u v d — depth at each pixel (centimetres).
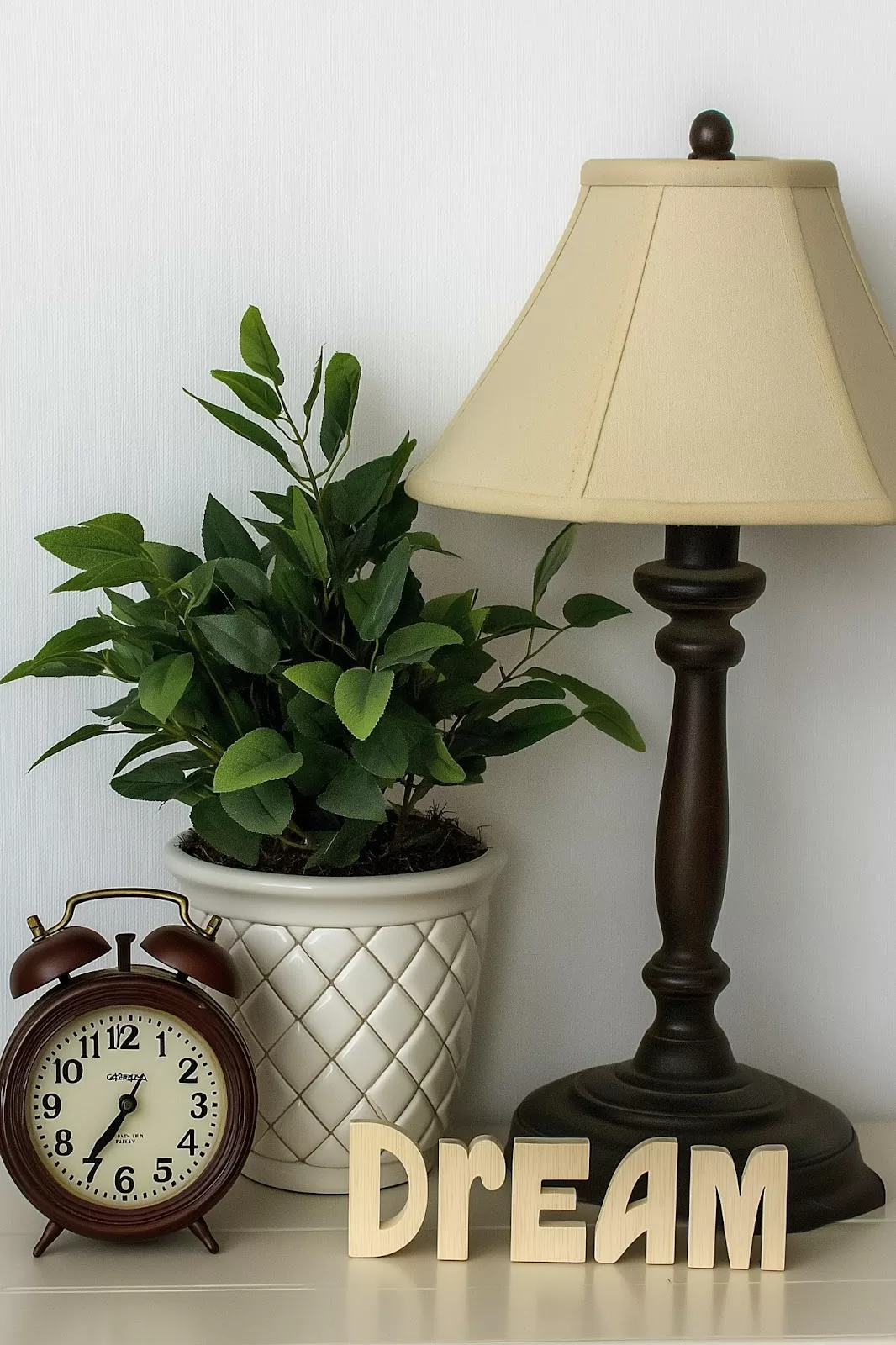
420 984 89
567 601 100
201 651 86
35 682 103
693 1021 93
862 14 102
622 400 78
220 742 89
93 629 85
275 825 81
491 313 103
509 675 101
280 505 94
